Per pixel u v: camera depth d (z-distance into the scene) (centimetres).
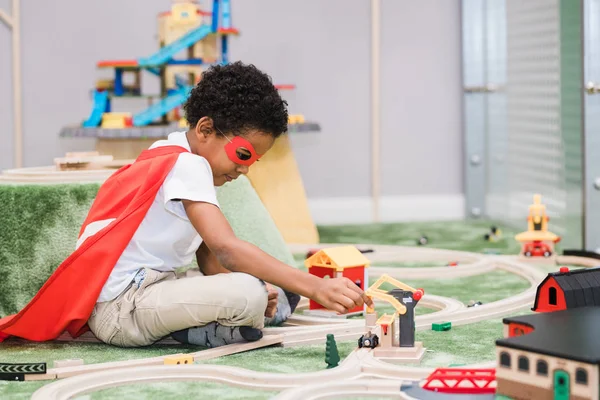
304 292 155
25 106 381
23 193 201
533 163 342
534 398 114
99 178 213
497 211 392
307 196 402
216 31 326
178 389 140
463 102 407
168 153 168
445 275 248
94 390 141
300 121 342
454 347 163
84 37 382
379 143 405
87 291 165
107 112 331
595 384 107
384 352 151
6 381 147
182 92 319
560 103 298
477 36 399
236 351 162
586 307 138
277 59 394
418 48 404
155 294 164
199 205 161
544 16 324
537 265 264
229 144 163
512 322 129
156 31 384
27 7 378
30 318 170
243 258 157
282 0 392
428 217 409
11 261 198
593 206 284
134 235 168
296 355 160
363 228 383
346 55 399
